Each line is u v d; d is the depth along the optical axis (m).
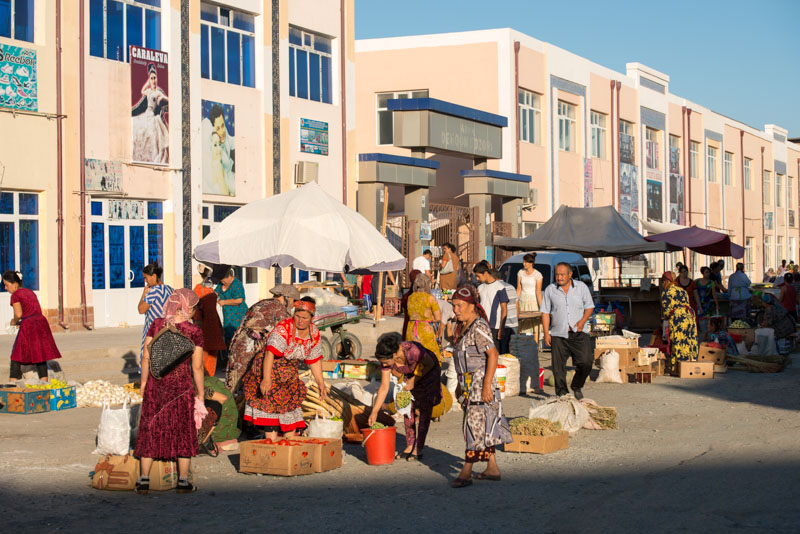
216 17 24.83
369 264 12.51
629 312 28.14
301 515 7.49
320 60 28.61
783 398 14.22
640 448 10.31
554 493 8.22
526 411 12.87
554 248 23.16
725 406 13.41
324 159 28.27
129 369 16.80
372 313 26.03
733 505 7.73
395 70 36.94
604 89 44.25
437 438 11.06
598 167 43.44
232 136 24.98
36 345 13.45
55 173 20.23
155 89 22.58
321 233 12.23
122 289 21.92
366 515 7.48
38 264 20.09
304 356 9.58
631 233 23.14
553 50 39.44
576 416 11.16
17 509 7.62
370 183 29.02
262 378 9.57
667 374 17.45
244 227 12.52
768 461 9.50
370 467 9.42
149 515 7.48
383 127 37.25
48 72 20.09
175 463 8.43
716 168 59.03
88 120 20.97
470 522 7.28
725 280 57.84
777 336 21.94
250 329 10.91
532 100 38.34
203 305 13.38
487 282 14.59
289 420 9.56
